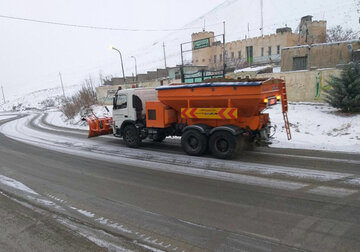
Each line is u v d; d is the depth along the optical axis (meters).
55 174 7.42
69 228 4.34
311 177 6.01
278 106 15.30
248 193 5.36
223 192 5.49
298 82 15.87
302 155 7.80
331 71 14.68
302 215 4.37
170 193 5.60
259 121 7.80
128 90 10.16
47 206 5.25
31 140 14.00
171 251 3.58
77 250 3.72
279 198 5.05
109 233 4.12
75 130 17.56
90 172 7.43
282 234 3.85
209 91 7.91
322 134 10.62
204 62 51.09
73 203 5.33
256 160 7.54
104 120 11.99
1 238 4.16
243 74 19.02
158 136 9.72
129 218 4.58
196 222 4.33
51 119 28.72
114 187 6.13
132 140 10.30
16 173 7.75
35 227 4.44
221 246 3.64
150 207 4.98
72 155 9.70
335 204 4.69
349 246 3.51
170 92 8.74
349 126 10.76
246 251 3.51
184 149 8.67
